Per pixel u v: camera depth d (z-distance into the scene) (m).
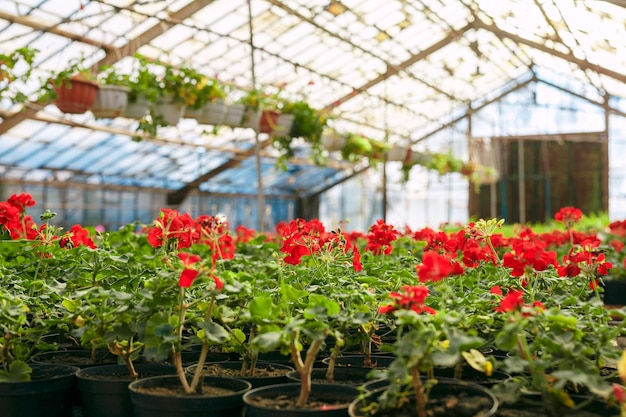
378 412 1.92
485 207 20.95
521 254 2.44
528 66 19.72
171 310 2.59
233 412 2.13
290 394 2.21
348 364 2.73
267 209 24.20
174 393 2.23
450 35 16.47
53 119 13.26
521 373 2.39
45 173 16.25
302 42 14.29
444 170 17.45
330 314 2.21
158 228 2.79
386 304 2.45
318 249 3.13
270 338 1.99
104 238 3.89
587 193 19.78
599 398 2.01
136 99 7.80
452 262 3.08
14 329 2.45
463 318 2.16
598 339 2.22
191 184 20.20
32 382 2.31
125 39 11.36
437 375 2.46
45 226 3.50
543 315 2.15
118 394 2.34
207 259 3.68
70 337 3.13
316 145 12.23
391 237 3.81
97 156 16.23
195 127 15.94
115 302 2.65
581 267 2.73
